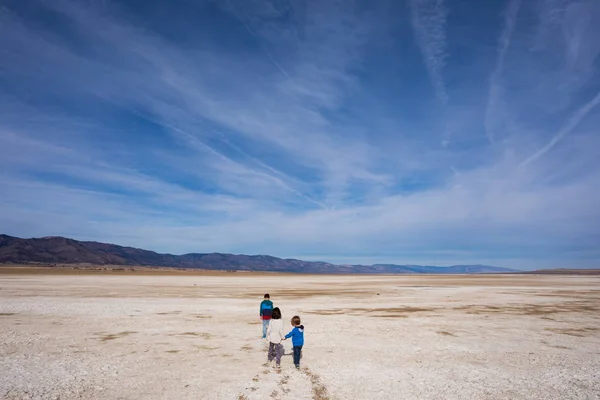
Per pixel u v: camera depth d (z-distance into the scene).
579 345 16.08
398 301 35.28
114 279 80.56
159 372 11.54
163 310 26.70
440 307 30.14
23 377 10.91
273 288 56.91
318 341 16.42
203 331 18.67
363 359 13.37
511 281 93.12
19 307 26.83
